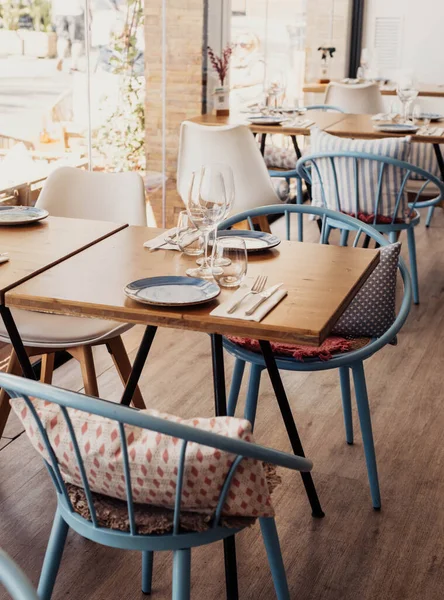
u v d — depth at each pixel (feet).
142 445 4.69
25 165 12.00
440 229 20.31
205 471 4.66
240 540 7.72
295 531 7.85
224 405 6.92
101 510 5.13
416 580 7.18
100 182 10.32
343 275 7.05
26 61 11.68
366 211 13.21
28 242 7.95
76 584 7.06
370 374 11.53
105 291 6.52
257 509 4.92
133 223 10.18
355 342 8.21
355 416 10.28
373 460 8.14
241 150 14.07
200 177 6.79
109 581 7.11
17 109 11.68
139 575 7.21
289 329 5.78
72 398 4.53
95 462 4.80
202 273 7.00
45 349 8.61
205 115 16.94
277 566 5.85
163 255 7.63
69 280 6.81
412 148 16.38
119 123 14.37
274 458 4.59
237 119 16.55
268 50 21.01
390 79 28.17
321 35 25.80
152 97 15.21
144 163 15.35
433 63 29.09
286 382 11.26
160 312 6.02
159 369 11.57
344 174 13.08
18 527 7.84
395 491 8.58
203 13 16.15
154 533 5.01
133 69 14.49
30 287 6.60
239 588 7.04
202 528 4.97
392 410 10.44
